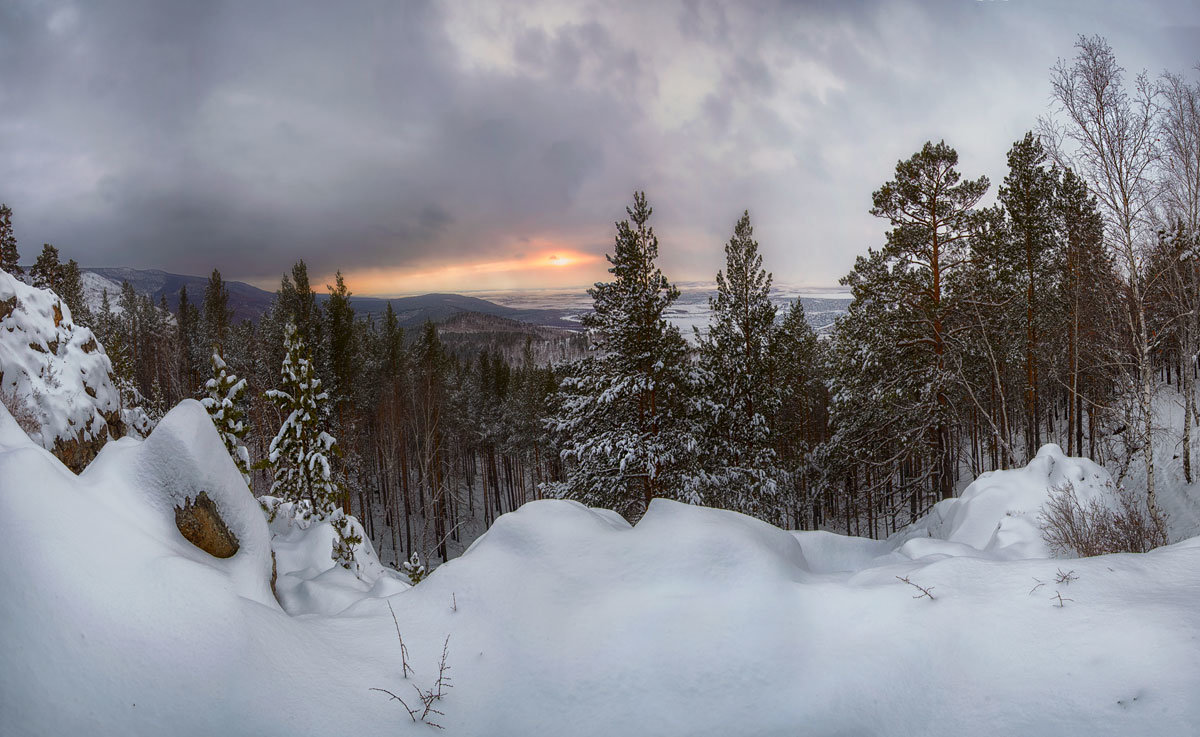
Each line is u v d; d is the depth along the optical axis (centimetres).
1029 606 523
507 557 657
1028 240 2198
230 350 4612
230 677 430
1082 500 1016
